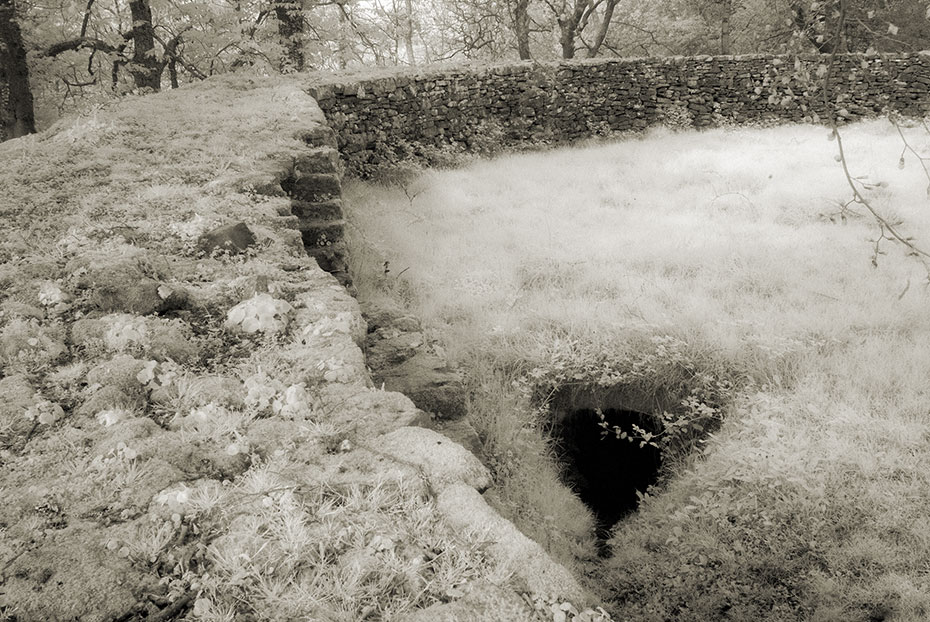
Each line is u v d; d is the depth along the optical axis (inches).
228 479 83.3
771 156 475.2
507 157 531.2
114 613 63.3
